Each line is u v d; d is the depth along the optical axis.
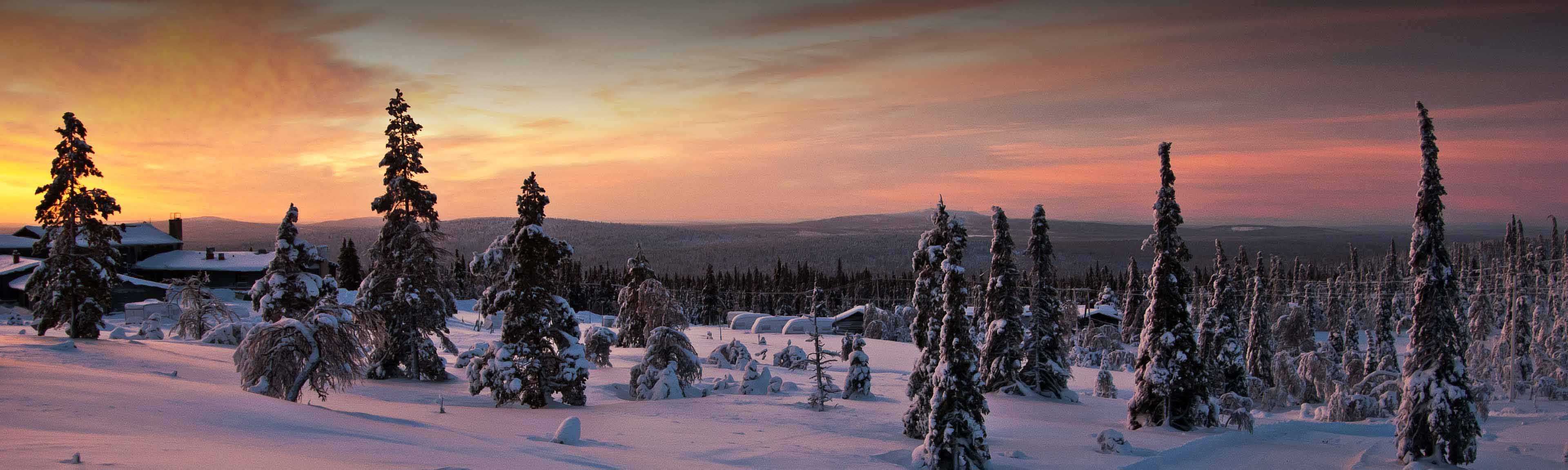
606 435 28.62
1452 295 28.03
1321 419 46.62
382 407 32.31
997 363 48.84
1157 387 35.91
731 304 191.50
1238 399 41.28
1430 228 27.97
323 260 118.06
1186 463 30.77
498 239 39.56
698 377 47.94
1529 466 31.28
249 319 78.25
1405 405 28.72
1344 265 147.88
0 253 109.69
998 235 49.56
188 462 13.30
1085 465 27.86
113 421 18.42
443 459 17.16
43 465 11.90
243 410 22.61
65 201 51.69
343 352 31.05
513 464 18.00
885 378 57.66
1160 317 36.62
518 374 37.22
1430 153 27.97
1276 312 101.75
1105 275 170.38
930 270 31.33
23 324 70.25
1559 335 72.62
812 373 62.31
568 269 44.50
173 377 34.44
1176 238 36.69
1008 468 26.55
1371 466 29.86
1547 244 104.12
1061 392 49.03
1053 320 50.19
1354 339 76.75
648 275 76.12
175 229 129.38
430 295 45.78
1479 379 63.47
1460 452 27.27
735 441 28.41
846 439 29.88
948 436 24.09
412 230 45.75
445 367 50.66
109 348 45.31
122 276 92.56
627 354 69.69
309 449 16.78
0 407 18.88
